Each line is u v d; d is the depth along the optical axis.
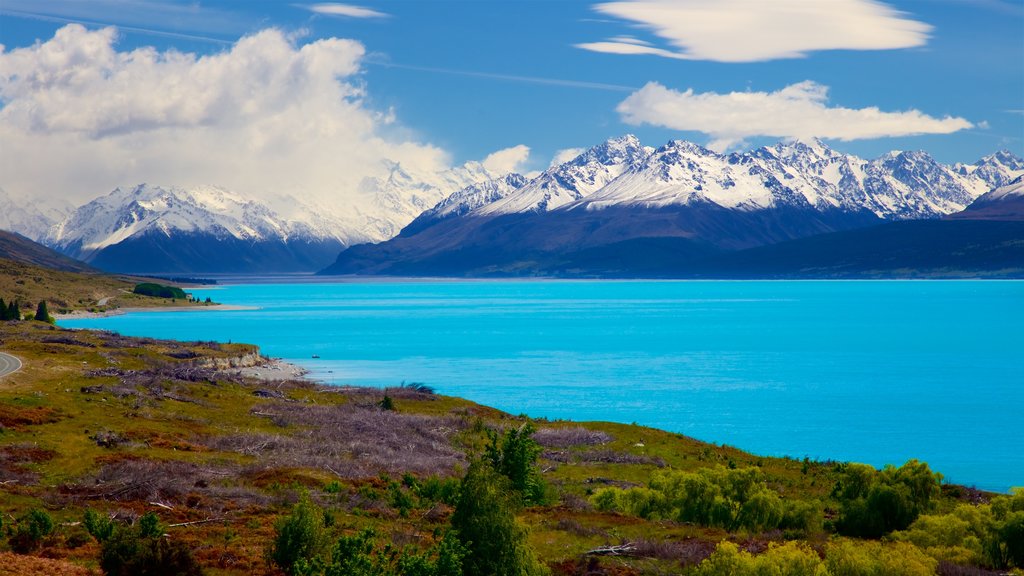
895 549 38.84
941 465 85.31
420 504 48.12
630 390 134.00
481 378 147.75
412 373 153.50
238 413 77.19
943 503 53.62
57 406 65.94
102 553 33.75
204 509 43.22
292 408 81.94
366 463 57.88
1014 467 84.44
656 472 59.34
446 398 102.44
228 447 60.19
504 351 193.75
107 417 64.81
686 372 157.00
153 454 54.34
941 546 43.12
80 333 147.75
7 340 119.94
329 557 35.59
